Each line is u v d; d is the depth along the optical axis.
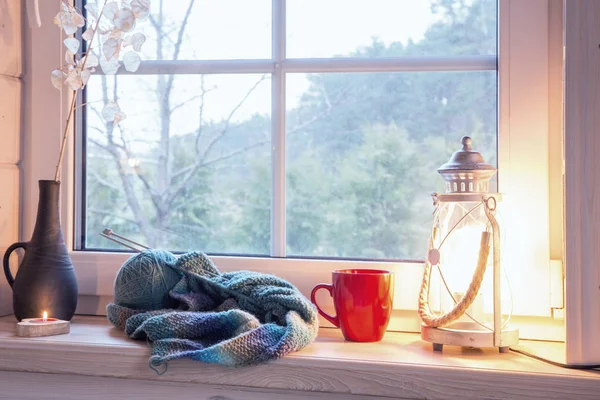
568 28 0.83
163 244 1.22
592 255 0.83
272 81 1.18
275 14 1.17
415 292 1.07
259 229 1.18
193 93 1.21
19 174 1.23
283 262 1.13
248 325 0.88
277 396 0.88
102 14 1.21
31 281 1.05
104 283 1.18
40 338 0.96
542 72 1.03
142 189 1.23
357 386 0.85
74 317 1.18
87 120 1.25
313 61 1.16
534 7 1.03
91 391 0.93
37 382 0.94
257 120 1.18
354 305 0.96
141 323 0.95
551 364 0.85
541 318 1.03
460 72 1.11
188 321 0.90
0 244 1.17
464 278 0.94
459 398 0.82
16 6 1.22
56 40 1.22
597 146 0.83
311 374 0.86
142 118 1.23
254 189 1.19
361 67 1.15
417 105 1.13
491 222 0.88
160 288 1.01
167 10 1.22
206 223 1.21
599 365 0.82
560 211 1.03
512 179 1.03
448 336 0.90
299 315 0.92
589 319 0.83
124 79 1.23
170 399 0.90
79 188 1.25
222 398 0.89
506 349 0.92
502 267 0.98
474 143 1.10
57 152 1.22
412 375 0.83
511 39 1.04
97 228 1.24
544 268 1.02
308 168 1.17
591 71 0.83
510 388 0.81
